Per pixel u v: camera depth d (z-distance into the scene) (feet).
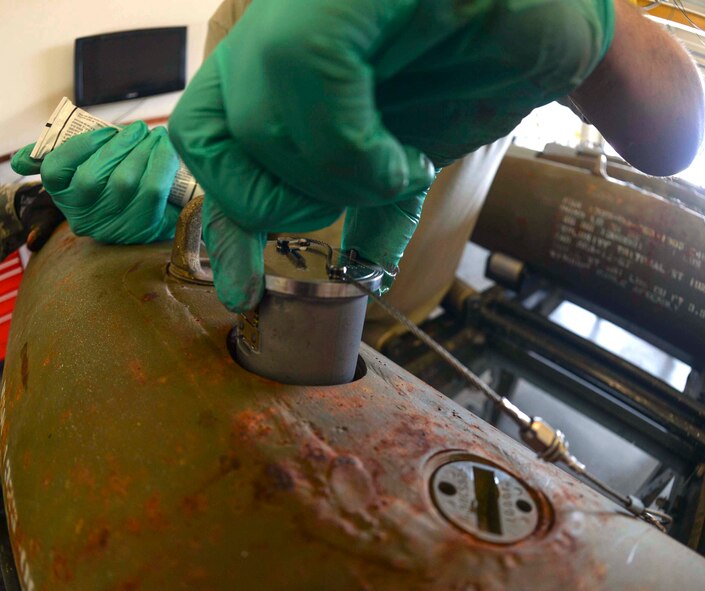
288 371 1.70
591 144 4.41
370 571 1.28
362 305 1.67
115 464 1.55
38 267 2.83
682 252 3.44
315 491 1.41
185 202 2.74
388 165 1.26
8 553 2.07
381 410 1.69
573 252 4.04
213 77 1.35
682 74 1.62
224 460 1.48
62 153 2.58
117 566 1.38
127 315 2.03
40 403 1.86
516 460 1.65
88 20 5.04
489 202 4.53
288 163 1.29
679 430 3.37
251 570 1.30
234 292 1.56
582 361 3.85
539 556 1.33
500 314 4.37
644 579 1.35
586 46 1.21
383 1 1.09
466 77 1.31
